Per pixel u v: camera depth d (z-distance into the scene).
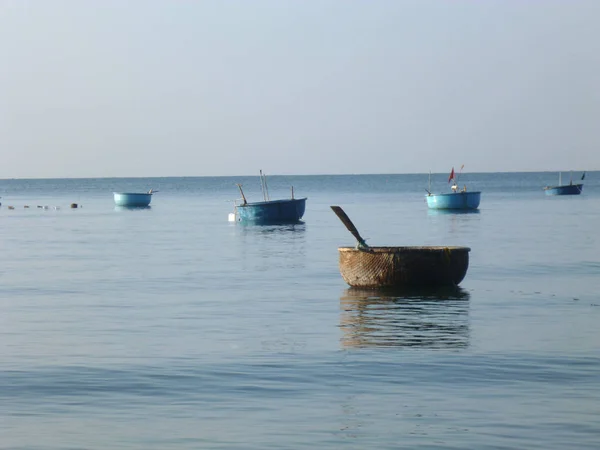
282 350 21.72
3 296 32.88
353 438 14.86
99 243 62.00
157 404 16.97
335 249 53.69
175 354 21.41
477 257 46.53
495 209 112.69
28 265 45.31
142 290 34.31
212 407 16.72
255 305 29.73
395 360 20.41
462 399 17.08
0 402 17.19
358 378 18.75
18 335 24.28
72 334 24.39
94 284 36.50
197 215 108.94
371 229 73.38
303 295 32.03
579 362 20.16
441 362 20.17
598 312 27.56
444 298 30.66
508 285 34.34
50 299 31.94
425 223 82.06
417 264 32.47
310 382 18.45
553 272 39.19
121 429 15.45
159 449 14.44
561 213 100.69
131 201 137.38
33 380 18.88
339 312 27.86
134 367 20.03
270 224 84.31
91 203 163.00
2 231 78.12
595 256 46.91
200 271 41.19
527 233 66.69
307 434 15.08
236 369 19.70
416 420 15.77
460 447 14.36
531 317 26.61
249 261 46.12
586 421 15.64
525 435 14.91
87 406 16.88
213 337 23.69
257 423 15.70
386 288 32.81
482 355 20.89
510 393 17.48
